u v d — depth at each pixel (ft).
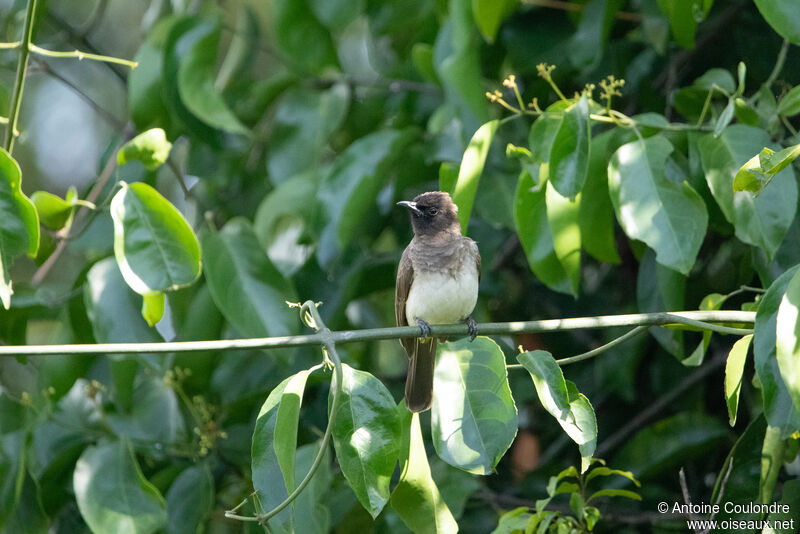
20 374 49.19
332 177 33.19
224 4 50.52
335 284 36.32
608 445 38.11
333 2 36.63
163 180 48.47
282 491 22.00
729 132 26.55
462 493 32.01
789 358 20.27
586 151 24.45
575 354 41.04
